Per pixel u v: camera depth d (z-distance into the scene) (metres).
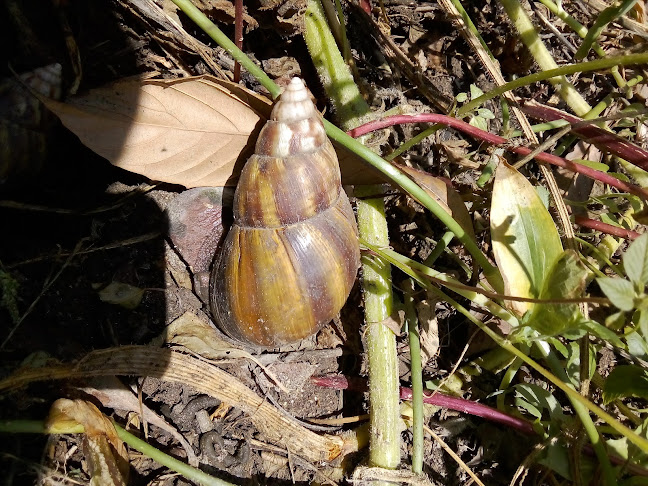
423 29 0.26
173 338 0.20
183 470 0.17
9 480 0.17
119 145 0.18
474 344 0.22
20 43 0.18
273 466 0.20
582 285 0.15
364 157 0.18
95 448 0.17
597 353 0.23
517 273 0.17
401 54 0.25
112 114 0.17
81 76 0.19
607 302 0.14
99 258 0.19
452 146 0.25
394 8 0.26
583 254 0.24
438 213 0.19
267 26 0.22
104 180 0.20
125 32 0.20
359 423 0.21
